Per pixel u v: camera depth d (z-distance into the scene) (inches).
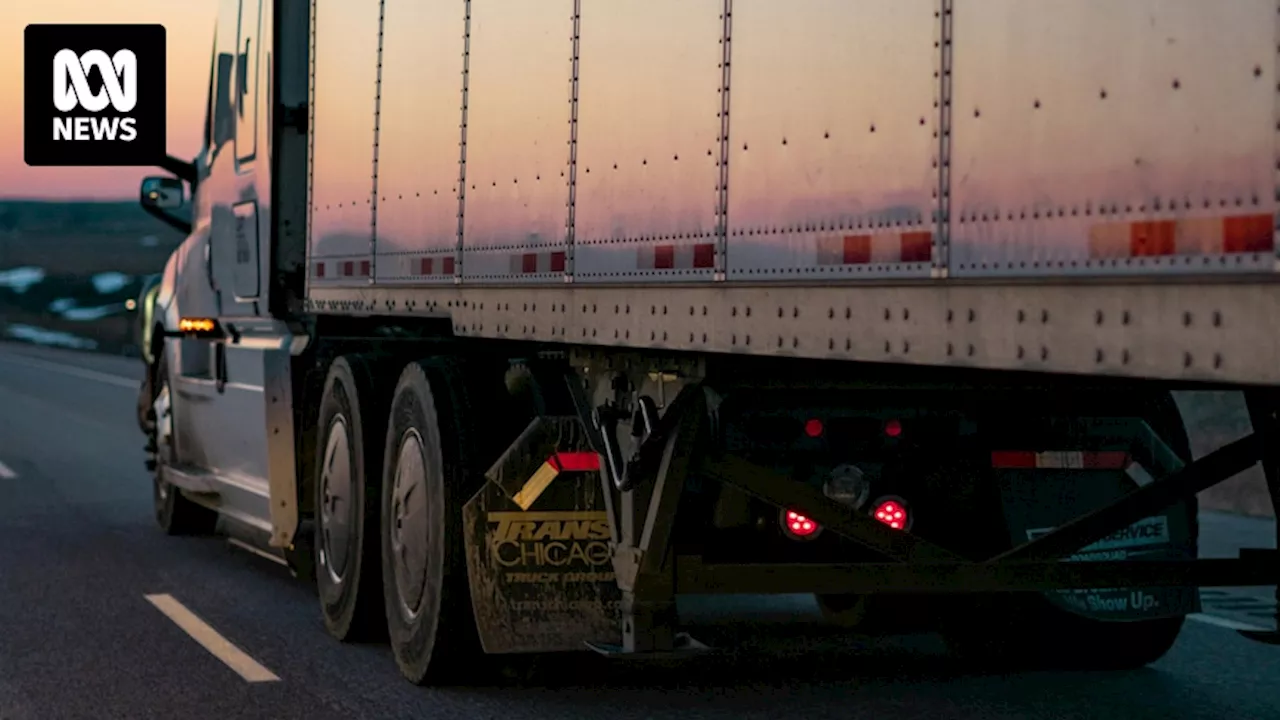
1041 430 317.4
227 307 501.0
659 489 278.1
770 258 233.9
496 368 348.2
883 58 211.3
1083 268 179.9
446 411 338.3
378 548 385.4
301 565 457.1
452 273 335.6
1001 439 316.8
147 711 324.2
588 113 281.7
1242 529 551.5
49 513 666.8
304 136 460.8
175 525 591.5
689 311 252.8
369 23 384.8
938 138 201.6
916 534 316.8
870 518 282.4
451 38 336.8
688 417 276.7
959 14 198.4
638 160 266.4
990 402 313.0
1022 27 188.7
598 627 321.7
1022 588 281.7
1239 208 162.1
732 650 308.7
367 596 387.9
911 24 206.2
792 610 433.4
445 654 338.0
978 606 348.5
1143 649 353.4
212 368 522.9
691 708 322.3
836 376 279.1
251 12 486.6
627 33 270.1
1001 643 355.9
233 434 498.6
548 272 295.4
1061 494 318.0
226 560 533.0
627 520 287.3
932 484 316.2
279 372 442.3
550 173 294.5
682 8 255.0
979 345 194.9
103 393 1657.2
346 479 396.5
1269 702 325.7
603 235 277.0
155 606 446.6
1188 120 167.6
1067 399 317.7
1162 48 170.7
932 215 202.4
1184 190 167.9
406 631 351.9
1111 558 321.1
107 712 323.6
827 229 221.5
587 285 281.7
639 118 266.2
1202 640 394.0
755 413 300.2
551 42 294.5
